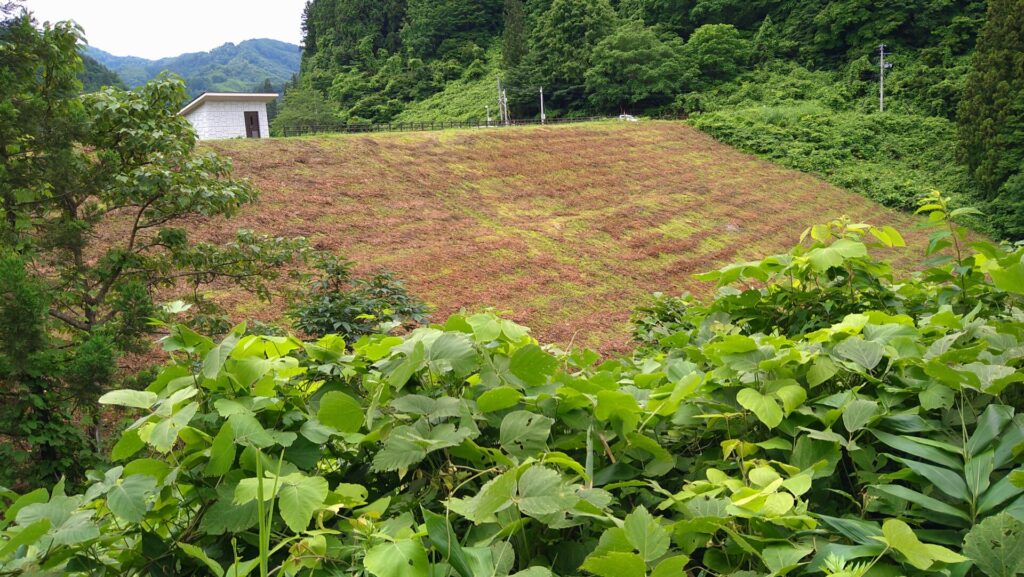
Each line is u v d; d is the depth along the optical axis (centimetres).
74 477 464
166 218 631
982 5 4822
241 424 109
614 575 85
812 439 124
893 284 225
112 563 104
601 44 5266
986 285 200
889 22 4894
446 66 6869
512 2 6519
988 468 107
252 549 110
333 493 107
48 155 513
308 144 2369
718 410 138
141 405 116
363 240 1723
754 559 101
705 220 2433
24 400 432
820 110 4344
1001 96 2945
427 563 87
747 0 5806
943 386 128
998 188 2894
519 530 103
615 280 1734
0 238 494
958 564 91
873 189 3198
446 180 2373
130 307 524
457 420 119
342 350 145
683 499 111
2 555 90
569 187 2592
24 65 510
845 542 101
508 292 1546
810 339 154
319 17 8525
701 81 5222
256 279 698
